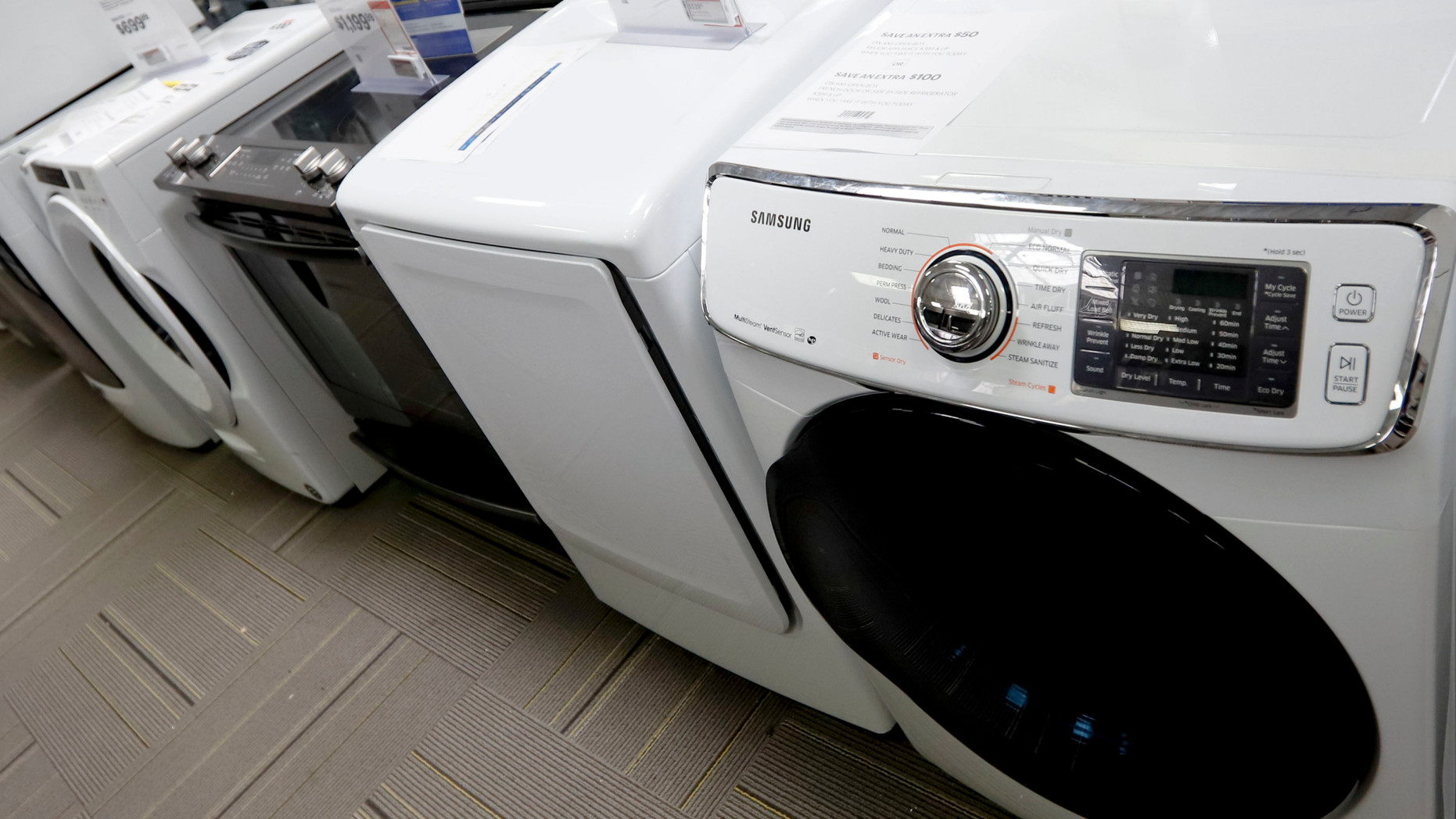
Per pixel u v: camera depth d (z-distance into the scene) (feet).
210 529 6.82
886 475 2.44
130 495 7.47
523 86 3.36
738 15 3.04
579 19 3.74
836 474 2.53
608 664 4.90
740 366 2.56
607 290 2.62
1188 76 2.05
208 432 7.61
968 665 2.97
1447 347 1.48
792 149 2.38
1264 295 1.61
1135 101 2.04
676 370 2.78
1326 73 1.89
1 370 9.88
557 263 2.66
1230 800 2.47
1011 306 1.90
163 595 6.37
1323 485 1.67
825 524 2.74
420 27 4.19
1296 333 1.58
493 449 4.63
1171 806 2.63
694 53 3.11
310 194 3.76
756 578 3.44
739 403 2.68
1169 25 2.27
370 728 5.00
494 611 5.43
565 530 4.32
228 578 6.32
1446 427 1.53
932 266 2.00
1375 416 1.52
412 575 5.87
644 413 2.99
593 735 4.57
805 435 2.55
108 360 6.86
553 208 2.65
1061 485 2.06
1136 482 1.93
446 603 5.59
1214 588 1.99
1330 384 1.56
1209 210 1.65
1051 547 2.31
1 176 5.65
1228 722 2.29
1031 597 2.56
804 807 3.97
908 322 2.08
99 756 5.36
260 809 4.78
